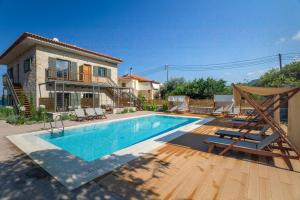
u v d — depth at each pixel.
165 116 17.80
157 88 42.59
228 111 16.89
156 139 7.36
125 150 5.81
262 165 4.63
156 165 4.56
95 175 3.95
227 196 3.18
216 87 25.12
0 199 3.03
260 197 3.16
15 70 20.42
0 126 10.75
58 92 16.89
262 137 6.30
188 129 9.71
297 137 6.08
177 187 3.47
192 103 21.59
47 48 15.92
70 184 3.54
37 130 9.53
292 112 6.66
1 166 4.46
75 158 5.04
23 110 13.75
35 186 3.46
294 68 25.52
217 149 5.97
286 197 3.17
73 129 10.60
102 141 9.33
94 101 19.08
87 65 19.41
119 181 3.68
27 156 5.23
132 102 23.69
